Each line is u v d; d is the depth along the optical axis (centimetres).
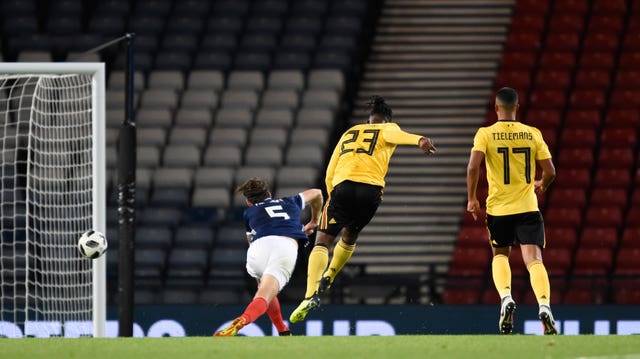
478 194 6050
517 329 4625
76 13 6912
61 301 4634
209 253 5369
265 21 6875
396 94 6606
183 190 5722
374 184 2928
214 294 5156
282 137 6062
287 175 5844
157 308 4553
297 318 2975
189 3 6994
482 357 2056
